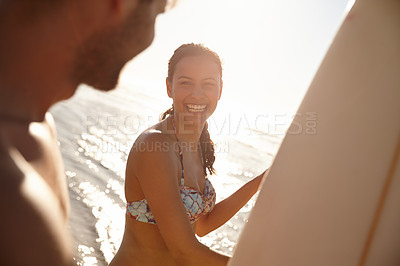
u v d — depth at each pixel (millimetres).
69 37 544
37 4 524
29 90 549
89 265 5039
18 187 404
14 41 526
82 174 9867
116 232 6422
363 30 594
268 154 20078
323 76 637
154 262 1737
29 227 391
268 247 647
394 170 542
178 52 1765
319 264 580
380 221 540
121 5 546
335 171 586
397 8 567
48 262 403
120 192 8859
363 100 577
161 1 611
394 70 555
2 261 378
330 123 608
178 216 1492
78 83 591
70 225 6465
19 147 520
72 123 17266
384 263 526
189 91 1698
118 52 578
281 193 652
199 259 1459
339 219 572
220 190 11656
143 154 1512
